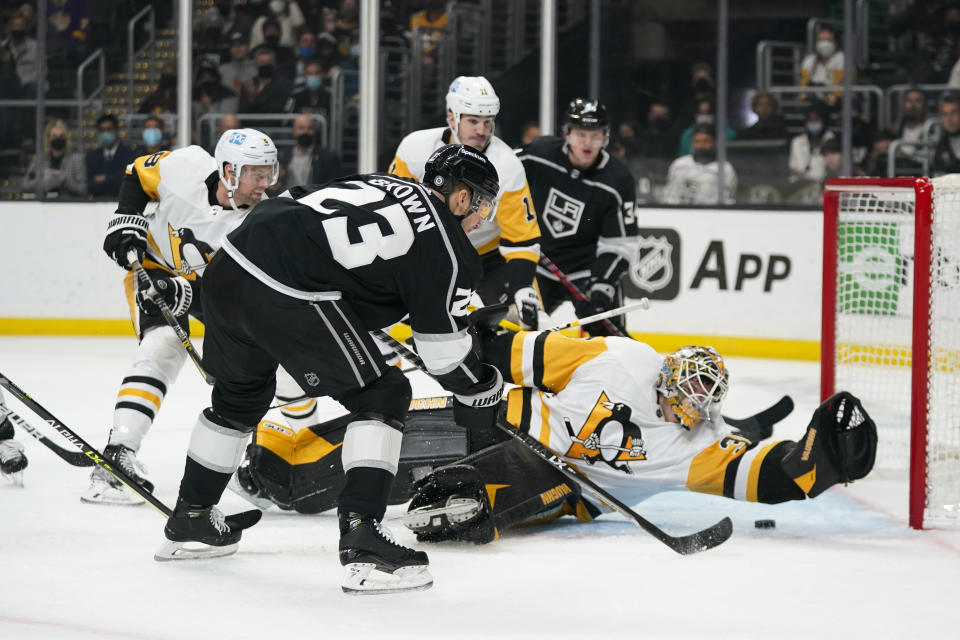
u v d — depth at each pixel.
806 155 16.42
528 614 4.95
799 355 15.05
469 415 5.58
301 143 17.66
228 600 5.07
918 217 6.72
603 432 6.22
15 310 16.69
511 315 8.61
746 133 16.66
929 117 16.17
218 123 17.83
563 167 9.65
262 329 5.14
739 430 7.33
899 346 8.63
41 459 8.27
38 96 17.38
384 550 5.15
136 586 5.27
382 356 5.25
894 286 8.59
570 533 6.47
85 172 17.50
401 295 5.20
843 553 6.12
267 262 5.11
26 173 17.75
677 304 15.62
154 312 7.12
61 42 17.58
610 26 16.88
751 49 16.59
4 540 6.08
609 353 6.32
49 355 14.48
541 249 9.86
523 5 17.45
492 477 6.14
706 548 5.98
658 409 6.32
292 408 7.10
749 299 15.28
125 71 17.69
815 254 14.95
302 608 4.97
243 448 5.71
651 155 16.98
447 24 17.59
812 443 5.96
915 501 6.71
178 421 10.04
